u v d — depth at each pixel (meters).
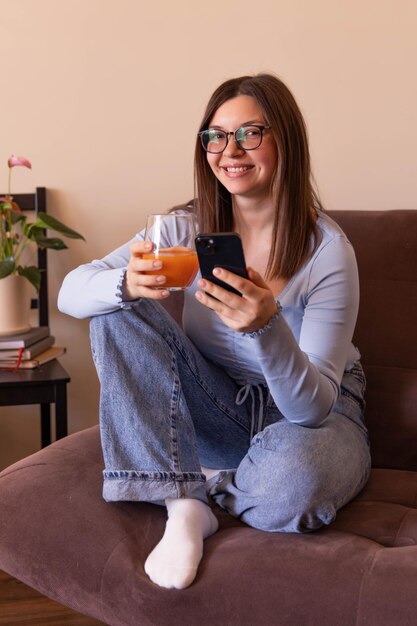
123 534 1.48
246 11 2.47
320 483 1.47
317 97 2.53
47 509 1.53
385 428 1.92
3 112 2.42
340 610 1.29
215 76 2.49
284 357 1.43
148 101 2.48
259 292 1.35
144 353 1.57
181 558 1.39
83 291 1.61
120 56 2.45
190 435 1.57
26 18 2.39
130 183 2.51
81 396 2.60
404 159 2.57
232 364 1.75
